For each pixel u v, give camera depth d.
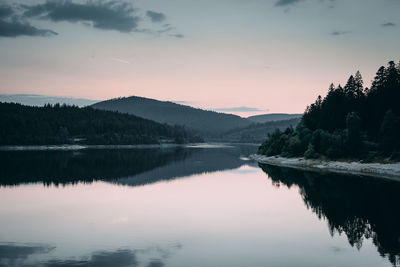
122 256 29.33
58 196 57.69
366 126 116.88
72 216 43.84
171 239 34.25
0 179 76.56
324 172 90.50
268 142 159.00
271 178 81.06
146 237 34.84
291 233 36.44
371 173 85.25
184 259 28.78
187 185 70.69
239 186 69.12
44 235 35.47
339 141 105.62
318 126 131.00
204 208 48.78
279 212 46.16
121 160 136.50
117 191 63.03
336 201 52.81
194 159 145.25
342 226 39.03
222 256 29.59
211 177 83.81
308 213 45.34
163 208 48.78
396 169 82.56
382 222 40.44
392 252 30.67
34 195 58.47
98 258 28.83
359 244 32.88
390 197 55.25
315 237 35.03
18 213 45.50
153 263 27.81
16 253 30.00
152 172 94.06
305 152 116.62
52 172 90.94
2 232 36.56
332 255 30.00
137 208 48.72
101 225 39.47
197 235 35.66
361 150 100.12
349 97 130.88
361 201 52.56
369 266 27.58
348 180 74.38
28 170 94.31
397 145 92.50
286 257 29.48
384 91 115.06
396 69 117.94
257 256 29.67
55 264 27.39
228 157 159.62
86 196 57.91
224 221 41.38
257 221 41.47
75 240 33.78
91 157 151.50
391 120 94.06
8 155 156.38
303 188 65.44
